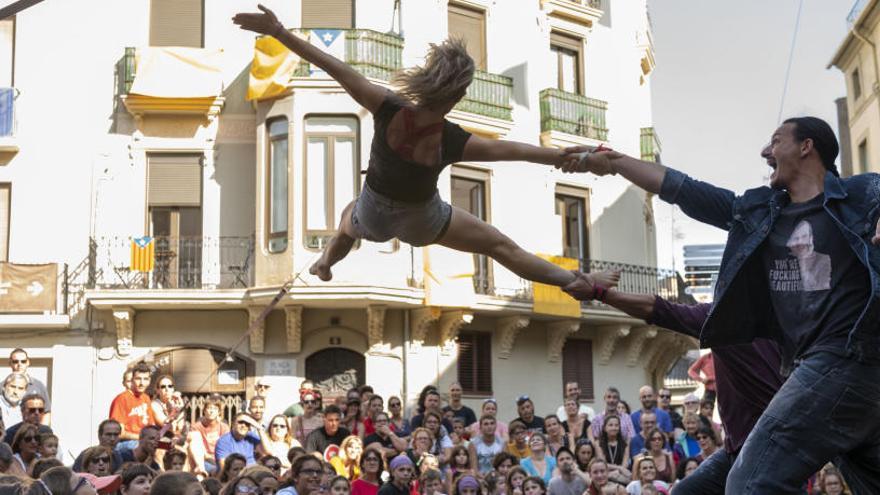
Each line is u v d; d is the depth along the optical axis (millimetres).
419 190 4445
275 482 8742
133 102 20938
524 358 23688
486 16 23875
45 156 20922
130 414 12953
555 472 11938
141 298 20141
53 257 20656
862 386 3697
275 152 21141
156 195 21234
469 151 4367
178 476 5742
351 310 21250
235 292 20484
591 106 25328
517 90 24172
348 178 20891
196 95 21000
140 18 21578
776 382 4738
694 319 4547
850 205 3820
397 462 10562
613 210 25656
